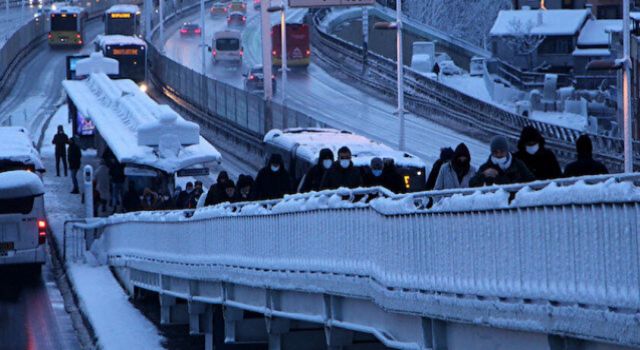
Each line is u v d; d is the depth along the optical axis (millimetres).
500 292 27250
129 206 90625
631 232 22703
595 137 131500
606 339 23500
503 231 27156
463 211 28922
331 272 38250
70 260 82750
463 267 29125
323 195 39125
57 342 59750
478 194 28250
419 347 32281
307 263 40250
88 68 147500
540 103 185125
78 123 137750
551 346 25484
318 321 40062
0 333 62219
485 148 141000
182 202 77500
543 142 34188
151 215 63906
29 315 66875
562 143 134500
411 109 170500
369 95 190875
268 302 45062
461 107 172500
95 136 135750
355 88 198625
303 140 92188
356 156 85562
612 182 23344
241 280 47438
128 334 59906
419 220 31516
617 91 155875
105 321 63031
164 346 57156
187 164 91875
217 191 55031
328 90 197375
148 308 67500
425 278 31266
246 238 46844
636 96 144875
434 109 163750
